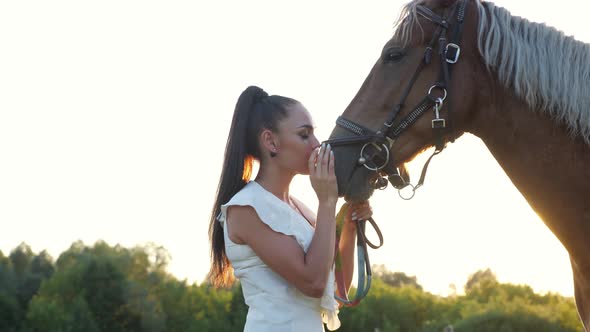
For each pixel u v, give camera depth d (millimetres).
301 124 3223
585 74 3094
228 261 3387
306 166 3244
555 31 3201
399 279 80062
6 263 55812
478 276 70500
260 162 3299
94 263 46000
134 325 45625
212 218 3373
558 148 3135
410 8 3330
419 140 3277
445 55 3232
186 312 50688
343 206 3453
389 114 3262
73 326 42625
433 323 50500
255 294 3160
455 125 3262
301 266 3023
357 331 48406
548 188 3170
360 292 3350
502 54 3188
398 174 3281
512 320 43969
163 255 53094
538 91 3133
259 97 3336
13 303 45344
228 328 46969
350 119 3309
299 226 3146
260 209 3082
